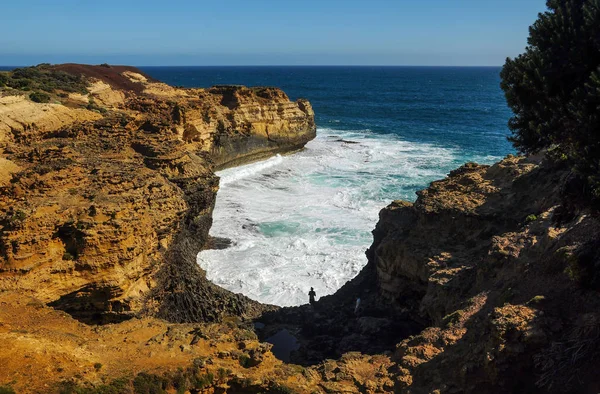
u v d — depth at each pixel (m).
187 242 30.58
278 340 23.50
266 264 33.91
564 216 17.33
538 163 24.45
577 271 15.22
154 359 15.17
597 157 13.80
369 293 27.20
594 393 12.21
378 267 25.52
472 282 19.62
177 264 27.44
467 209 23.25
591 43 14.64
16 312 16.64
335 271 32.81
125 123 36.19
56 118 33.72
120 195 23.84
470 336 15.80
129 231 22.45
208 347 16.45
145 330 17.48
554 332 14.10
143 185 25.64
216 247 36.75
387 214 27.73
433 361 15.52
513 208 22.56
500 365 13.80
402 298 24.12
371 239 37.94
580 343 13.24
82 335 16.31
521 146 17.44
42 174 23.47
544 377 13.15
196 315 27.48
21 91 39.16
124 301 22.16
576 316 14.49
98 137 33.72
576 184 15.90
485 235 22.28
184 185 34.12
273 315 26.08
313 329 24.05
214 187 38.00
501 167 25.62
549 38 15.66
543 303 15.20
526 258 17.92
